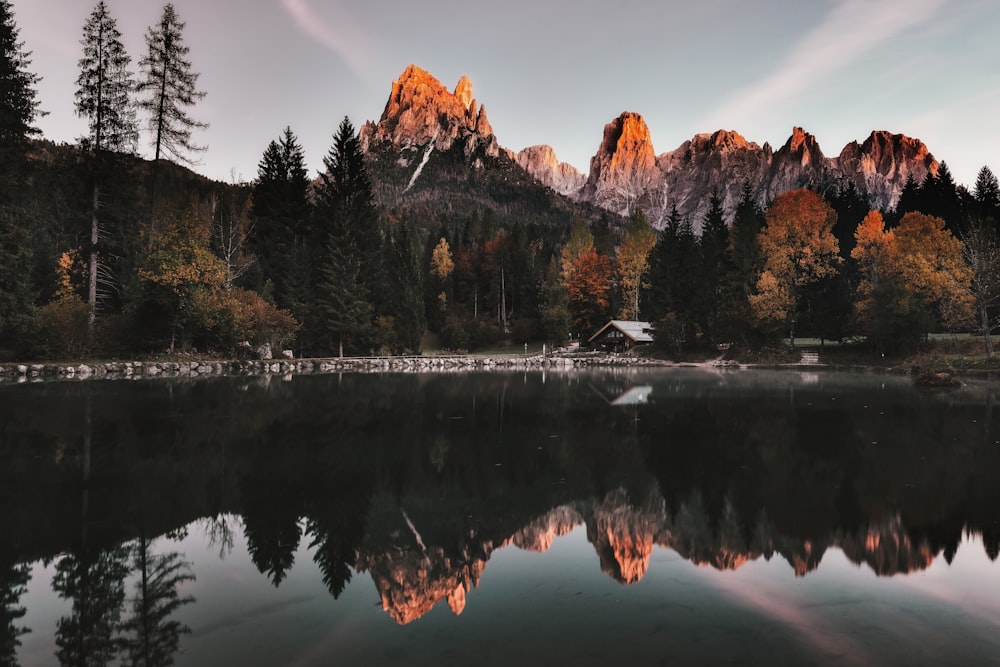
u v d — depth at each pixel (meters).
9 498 8.74
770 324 53.66
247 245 60.66
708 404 22.28
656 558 6.44
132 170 39.53
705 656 4.12
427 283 98.19
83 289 43.09
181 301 37.59
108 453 12.05
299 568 6.15
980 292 40.25
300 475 10.45
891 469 11.03
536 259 97.50
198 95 41.66
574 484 9.95
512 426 16.48
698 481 10.16
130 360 35.88
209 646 4.35
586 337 83.81
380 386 29.73
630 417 18.48
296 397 23.25
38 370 30.00
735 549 6.73
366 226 66.19
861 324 49.38
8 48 32.03
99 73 37.66
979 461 11.68
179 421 16.33
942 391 27.66
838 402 22.81
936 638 4.44
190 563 6.27
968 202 72.94
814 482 10.03
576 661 4.04
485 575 5.91
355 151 71.75
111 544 6.86
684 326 60.62
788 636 4.46
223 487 9.59
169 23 40.66
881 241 50.94
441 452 12.67
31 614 4.97
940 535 7.20
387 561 6.36
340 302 53.84
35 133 32.91
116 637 4.50
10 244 31.77
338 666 4.00
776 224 55.12
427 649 4.26
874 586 5.57
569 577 5.84
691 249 66.06
